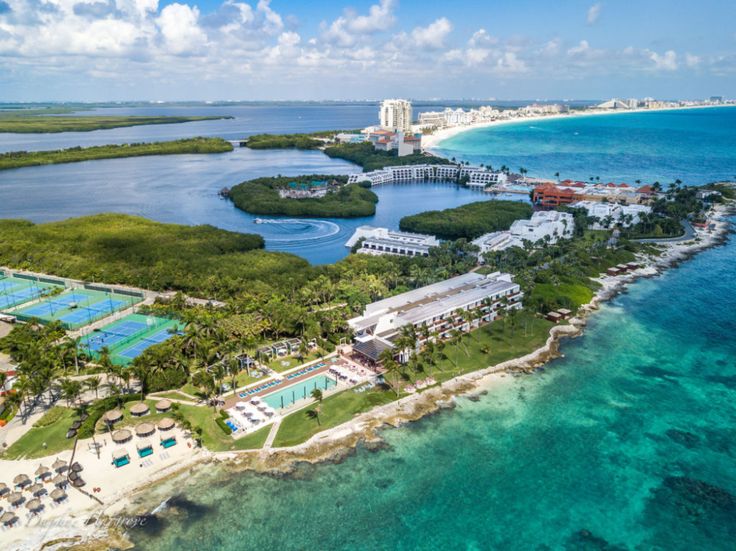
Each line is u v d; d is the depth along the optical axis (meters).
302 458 127.56
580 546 104.06
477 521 110.06
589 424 142.00
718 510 112.88
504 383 161.38
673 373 167.50
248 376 163.25
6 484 116.56
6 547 101.19
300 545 104.00
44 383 147.38
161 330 193.75
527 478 122.31
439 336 186.75
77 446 129.75
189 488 117.94
